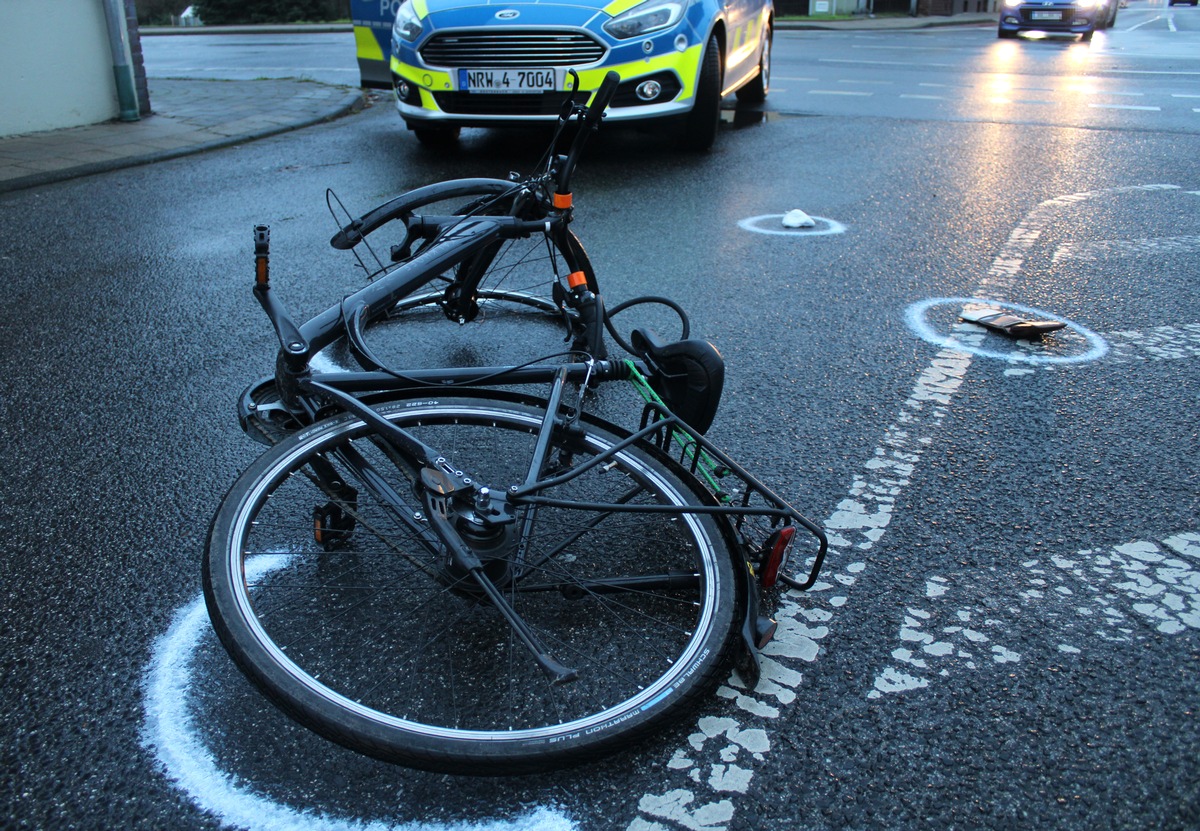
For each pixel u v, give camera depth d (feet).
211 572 6.12
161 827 5.73
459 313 12.24
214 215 20.10
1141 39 75.41
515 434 9.96
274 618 7.43
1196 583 7.94
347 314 7.76
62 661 7.09
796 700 6.66
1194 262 16.43
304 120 31.42
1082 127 29.63
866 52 57.82
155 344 13.20
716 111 25.66
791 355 12.64
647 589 7.29
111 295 15.21
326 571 8.00
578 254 10.75
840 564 8.20
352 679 6.82
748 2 29.91
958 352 12.74
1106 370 12.16
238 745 6.32
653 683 6.07
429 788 5.98
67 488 9.46
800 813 5.77
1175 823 5.70
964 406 11.16
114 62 30.48
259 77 44.14
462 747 5.59
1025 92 38.22
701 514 6.68
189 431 10.66
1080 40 71.72
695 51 23.67
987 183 22.22
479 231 8.83
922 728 6.42
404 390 7.20
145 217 20.04
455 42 23.30
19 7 27.91
